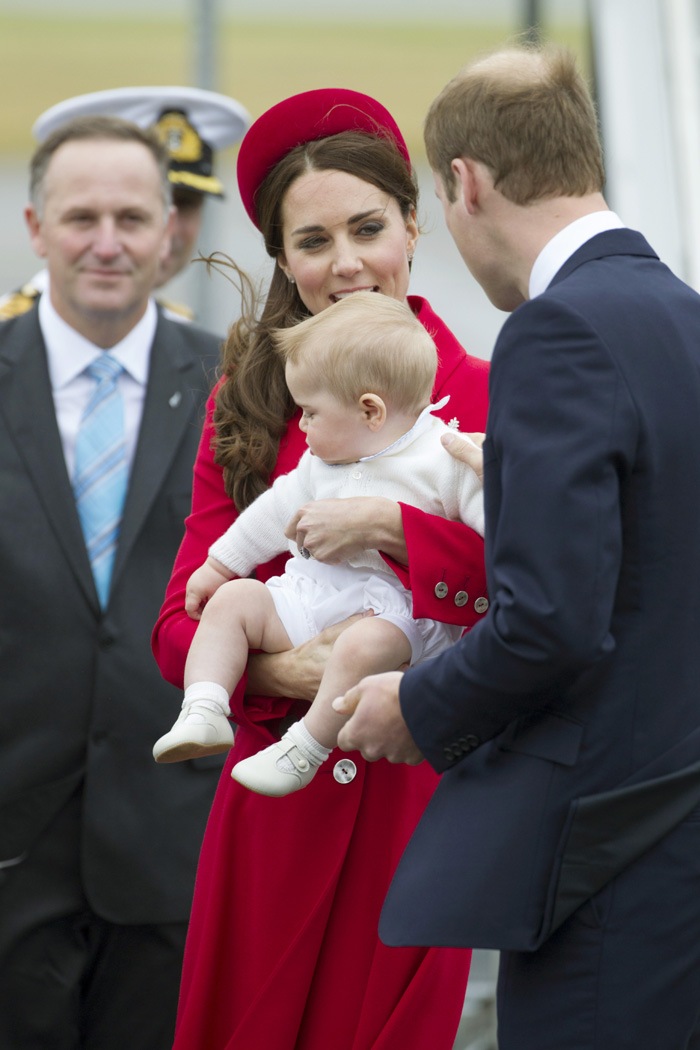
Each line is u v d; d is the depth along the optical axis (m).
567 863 7.87
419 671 8.23
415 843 8.42
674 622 8.02
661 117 19.23
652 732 8.00
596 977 7.95
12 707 13.30
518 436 7.75
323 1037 9.78
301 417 10.49
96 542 13.66
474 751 8.41
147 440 13.88
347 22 23.16
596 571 7.53
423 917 8.08
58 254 13.93
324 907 9.71
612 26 19.47
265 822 9.98
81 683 13.38
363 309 9.55
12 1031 13.33
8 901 13.30
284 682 9.66
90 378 14.14
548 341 7.84
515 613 7.57
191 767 13.56
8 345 14.22
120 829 13.26
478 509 9.38
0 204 24.08
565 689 8.04
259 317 11.02
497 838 8.02
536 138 8.48
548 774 8.01
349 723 8.57
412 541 9.20
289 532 9.57
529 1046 8.10
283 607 9.79
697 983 8.02
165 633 10.38
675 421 7.94
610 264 8.38
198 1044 10.05
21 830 13.30
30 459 13.64
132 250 13.93
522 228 8.61
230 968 10.11
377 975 9.62
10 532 13.44
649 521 7.90
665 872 7.98
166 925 13.39
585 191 8.62
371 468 9.55
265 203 10.43
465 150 8.66
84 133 14.36
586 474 7.59
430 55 23.11
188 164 17.94
